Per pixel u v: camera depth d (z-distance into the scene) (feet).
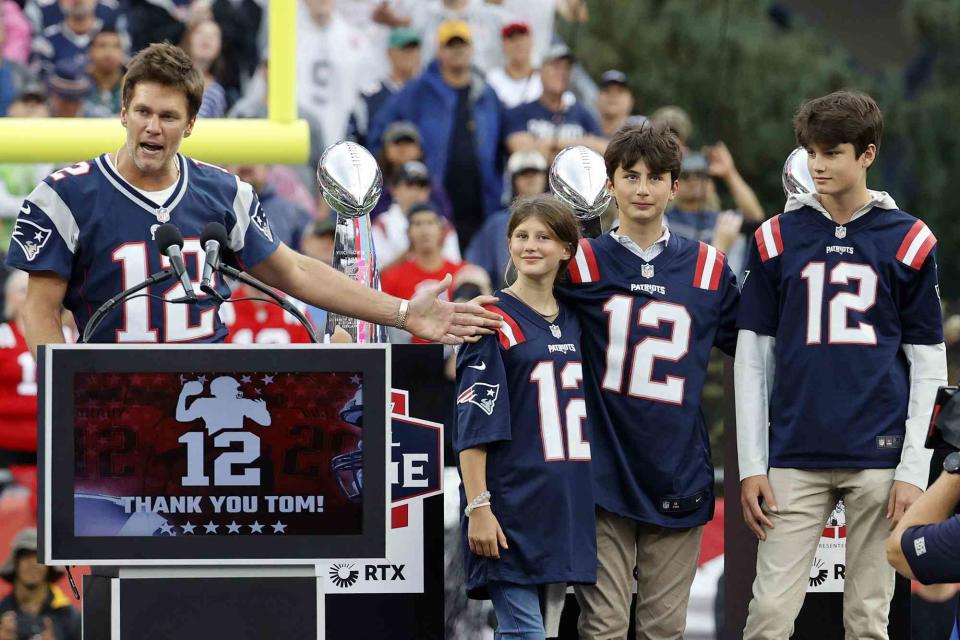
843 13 140.87
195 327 40.88
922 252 41.06
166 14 87.40
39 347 33.17
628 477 41.50
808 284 41.60
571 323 41.93
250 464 33.65
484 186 86.84
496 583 40.40
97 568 34.65
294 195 86.17
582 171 45.60
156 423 33.47
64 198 40.06
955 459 34.68
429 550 41.73
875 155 41.42
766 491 41.78
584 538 40.34
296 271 41.88
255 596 34.04
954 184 137.69
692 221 82.07
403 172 82.79
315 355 33.58
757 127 126.00
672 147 42.11
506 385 40.50
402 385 41.60
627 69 125.08
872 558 41.39
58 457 33.22
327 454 33.68
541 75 88.22
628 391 41.86
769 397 42.73
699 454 42.24
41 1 86.12
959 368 77.66
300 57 86.94
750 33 131.44
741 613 44.91
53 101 86.33
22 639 61.57
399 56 88.58
